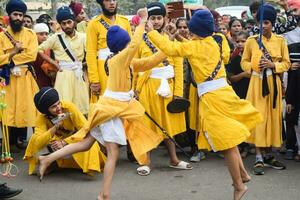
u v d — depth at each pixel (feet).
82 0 55.98
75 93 22.80
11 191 17.07
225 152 15.93
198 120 21.35
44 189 18.34
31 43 22.61
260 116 16.14
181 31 21.98
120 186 18.51
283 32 22.63
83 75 23.26
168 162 21.45
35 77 23.22
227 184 18.62
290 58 20.94
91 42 20.42
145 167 19.80
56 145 18.47
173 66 19.83
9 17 22.41
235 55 22.65
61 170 20.49
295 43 20.92
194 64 15.90
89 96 23.48
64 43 22.77
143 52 19.47
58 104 18.85
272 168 20.42
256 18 20.67
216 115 15.69
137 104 17.06
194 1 28.71
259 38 20.18
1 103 17.94
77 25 28.04
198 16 15.80
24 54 22.31
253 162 21.30
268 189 18.03
